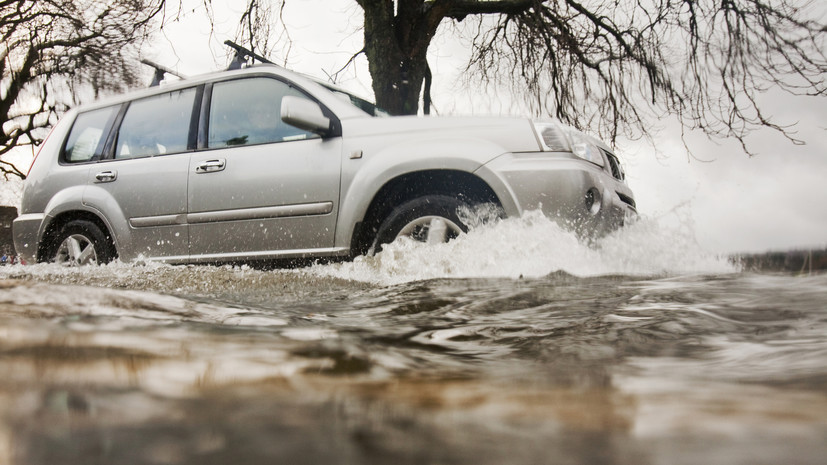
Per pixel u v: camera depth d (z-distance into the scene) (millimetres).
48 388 417
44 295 1198
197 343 758
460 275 2863
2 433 303
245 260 3539
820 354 841
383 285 2650
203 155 3740
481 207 3131
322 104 3562
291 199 3432
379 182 3230
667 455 271
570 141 3156
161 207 3768
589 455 283
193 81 4023
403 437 315
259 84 3803
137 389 429
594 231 3047
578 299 1842
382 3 8969
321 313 1698
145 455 270
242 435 314
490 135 3156
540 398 440
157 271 3070
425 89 10719
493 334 1259
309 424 342
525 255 2883
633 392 485
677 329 1212
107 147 4145
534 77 9492
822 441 293
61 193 4121
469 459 273
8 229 14016
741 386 541
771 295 1683
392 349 943
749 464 257
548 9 9242
